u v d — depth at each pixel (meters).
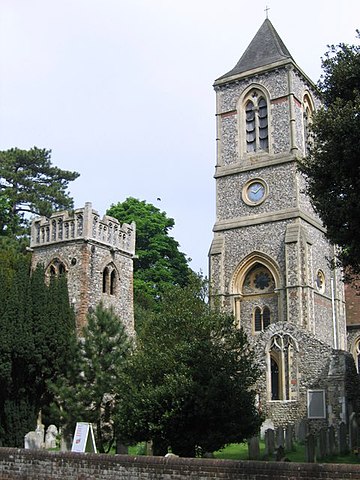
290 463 13.38
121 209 59.00
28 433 24.97
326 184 20.12
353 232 19.08
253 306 41.56
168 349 22.64
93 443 19.22
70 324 26.91
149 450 22.58
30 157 55.84
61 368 25.84
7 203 50.34
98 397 23.25
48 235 34.06
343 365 28.62
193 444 21.23
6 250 40.28
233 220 43.66
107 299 33.28
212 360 22.22
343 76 20.55
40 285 26.75
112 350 24.31
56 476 17.16
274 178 42.84
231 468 14.10
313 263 41.38
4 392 25.58
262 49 47.31
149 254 56.28
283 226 41.38
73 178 58.66
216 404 21.02
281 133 43.53
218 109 47.06
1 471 18.42
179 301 24.81
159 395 21.17
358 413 26.78
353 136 18.52
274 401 29.75
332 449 22.77
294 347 30.05
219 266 42.78
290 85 43.91
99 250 33.28
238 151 45.19
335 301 43.31
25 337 25.41
